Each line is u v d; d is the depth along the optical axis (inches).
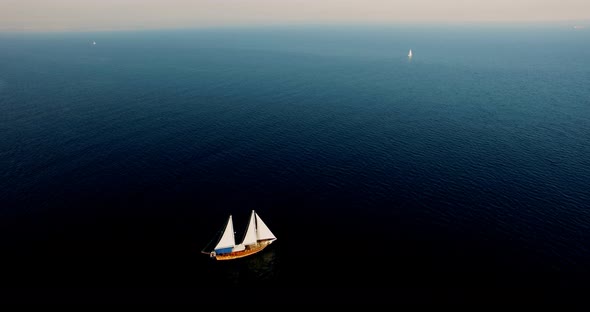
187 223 3036.4
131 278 2448.3
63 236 2822.3
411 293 2337.6
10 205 3181.6
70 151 4279.0
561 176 3767.2
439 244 2783.0
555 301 2267.5
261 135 4938.5
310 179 3779.5
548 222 3021.7
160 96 6904.5
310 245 2787.9
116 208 3206.2
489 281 2425.0
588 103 6481.3
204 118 5595.5
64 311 2183.8
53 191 3427.7
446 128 5201.8
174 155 4274.1
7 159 4008.4
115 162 4047.7
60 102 6333.7
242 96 6988.2
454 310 2213.3
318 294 2345.0
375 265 2573.8
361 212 3201.3
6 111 5728.3
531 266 2549.2
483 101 6663.4
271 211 3221.0
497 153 4338.1
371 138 4835.1
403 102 6589.6
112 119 5452.8
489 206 3260.3
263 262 2615.7
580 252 2677.2
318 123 5433.1
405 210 3223.4
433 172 3892.7
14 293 2292.1
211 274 2506.2
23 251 2647.6
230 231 2669.8
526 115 5787.4
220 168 3996.1
